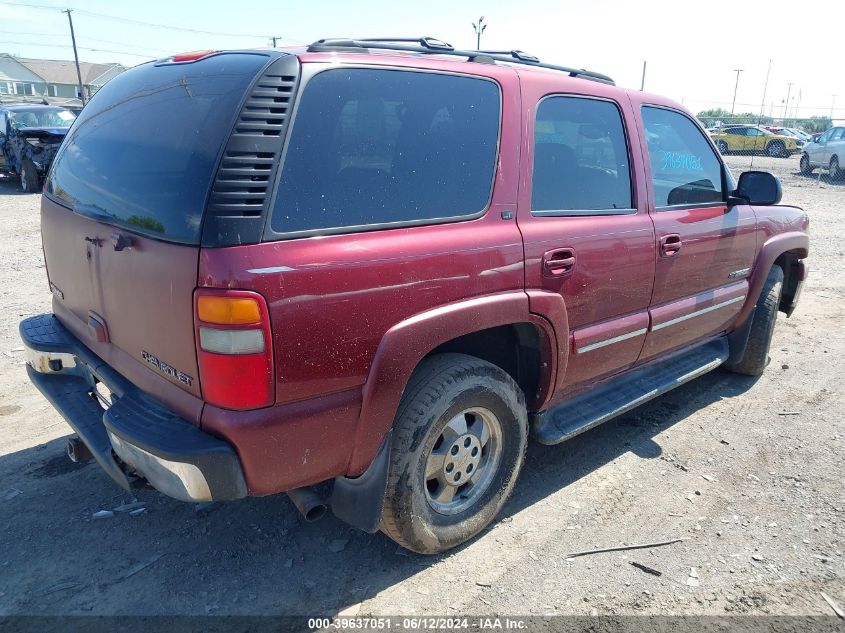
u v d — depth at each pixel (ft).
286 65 7.45
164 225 7.29
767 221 15.06
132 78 9.91
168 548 9.72
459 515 9.64
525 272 9.42
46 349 10.11
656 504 11.07
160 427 7.47
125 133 8.76
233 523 10.36
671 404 15.20
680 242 12.29
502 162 9.36
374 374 7.84
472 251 8.71
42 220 10.76
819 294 25.48
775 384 16.51
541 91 10.14
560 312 10.02
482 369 9.22
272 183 7.11
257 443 7.20
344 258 7.47
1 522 10.19
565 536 10.18
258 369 6.96
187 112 7.80
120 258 8.01
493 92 9.48
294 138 7.34
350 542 9.97
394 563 9.51
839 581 9.26
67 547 9.68
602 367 11.55
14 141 49.93
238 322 6.79
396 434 8.52
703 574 9.36
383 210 8.05
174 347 7.41
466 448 9.54
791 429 13.96
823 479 11.94
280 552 9.70
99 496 10.96
